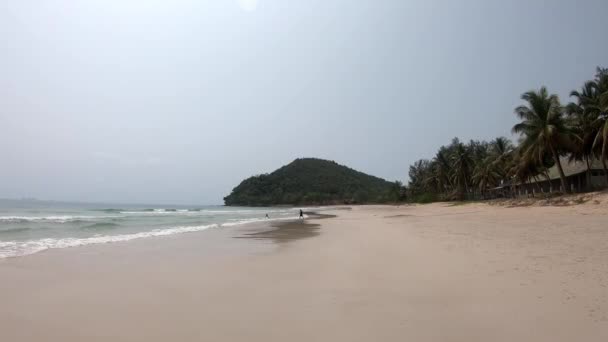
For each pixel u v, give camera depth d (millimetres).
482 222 26141
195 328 6078
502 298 6926
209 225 35750
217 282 9430
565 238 14297
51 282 9578
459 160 83750
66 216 52031
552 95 43312
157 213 73875
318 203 185000
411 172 130500
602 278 7832
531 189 67625
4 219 40031
